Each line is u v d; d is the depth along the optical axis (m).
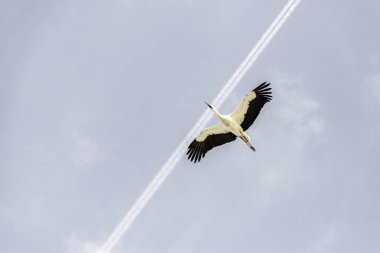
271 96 40.03
